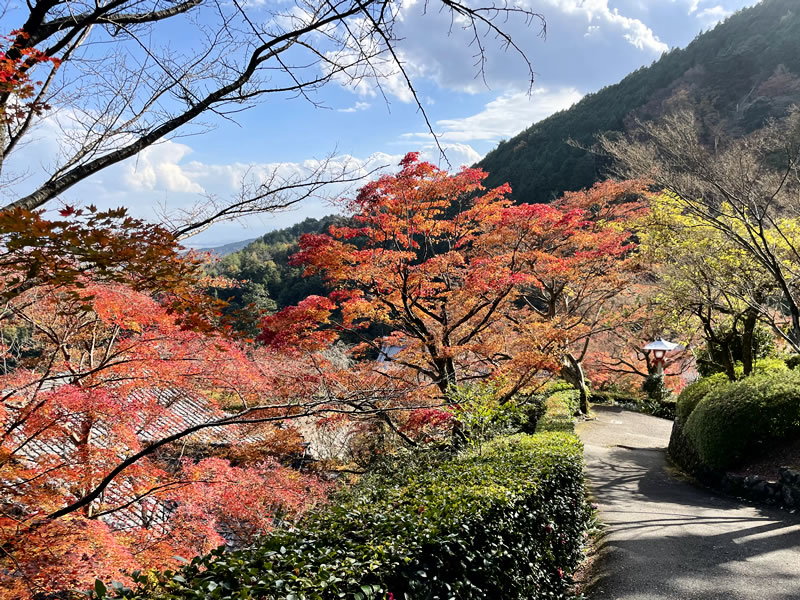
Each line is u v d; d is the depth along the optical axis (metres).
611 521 7.87
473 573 3.75
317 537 3.28
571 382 21.39
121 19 2.63
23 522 3.91
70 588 3.81
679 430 13.05
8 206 2.33
